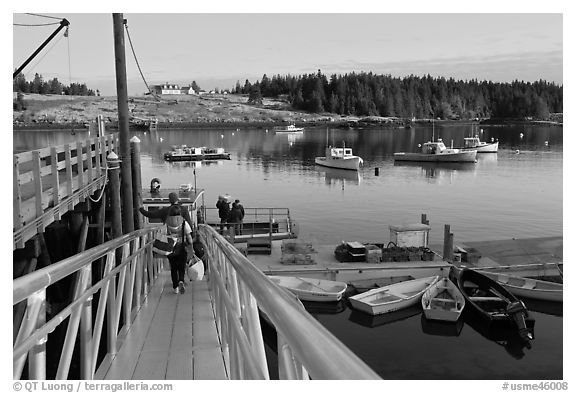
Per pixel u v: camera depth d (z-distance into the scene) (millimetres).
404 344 18312
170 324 6898
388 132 156250
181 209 9000
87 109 181125
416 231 26125
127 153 13398
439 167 73750
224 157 83688
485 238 34094
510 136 132375
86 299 4039
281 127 176875
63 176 14688
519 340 18359
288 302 1794
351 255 23938
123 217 13383
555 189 53812
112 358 5453
